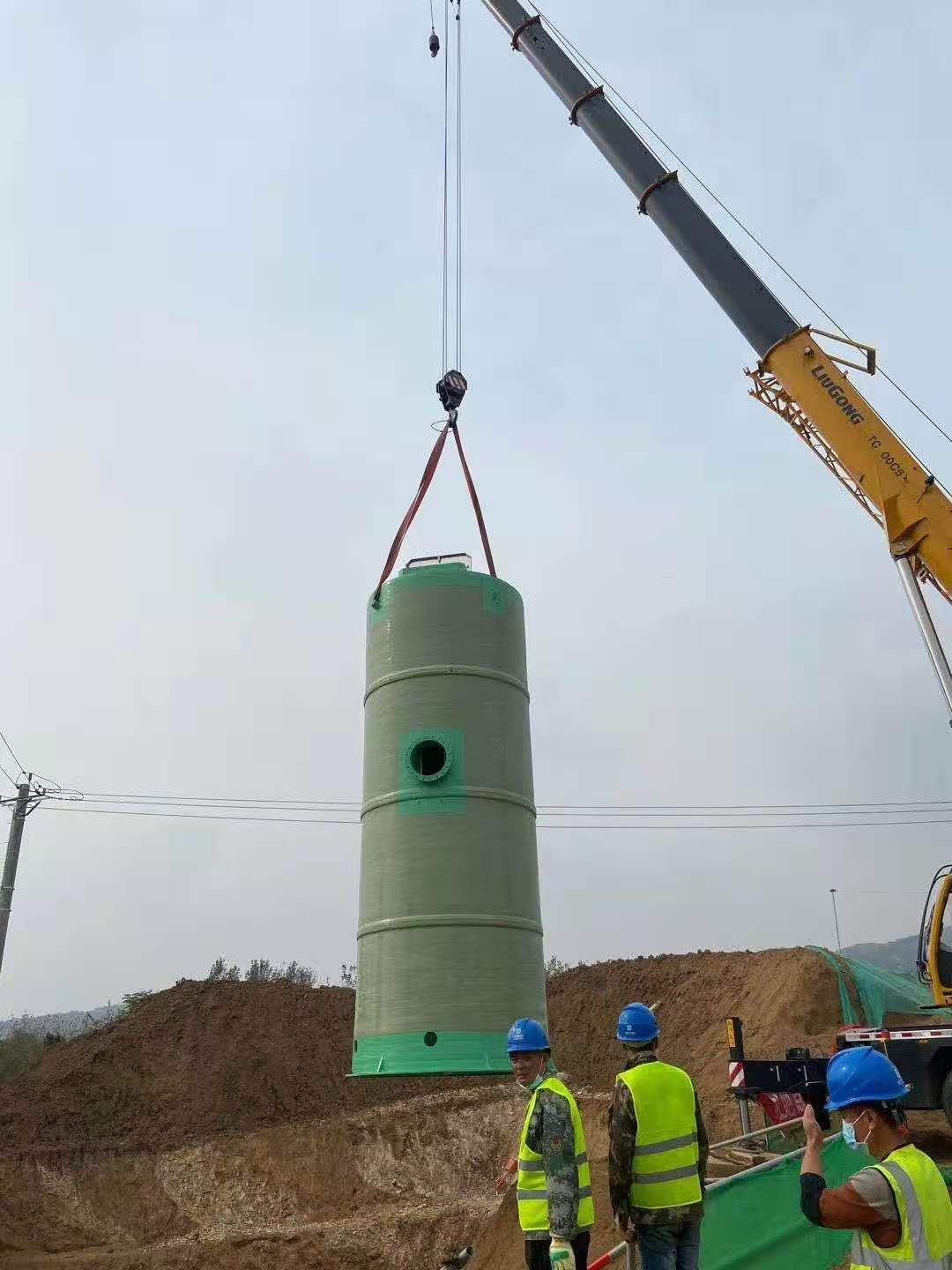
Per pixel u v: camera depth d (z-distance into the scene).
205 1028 35.22
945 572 16.73
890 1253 4.16
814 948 35.25
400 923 13.96
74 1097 31.70
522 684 15.84
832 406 18.08
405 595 15.55
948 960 16.78
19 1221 25.64
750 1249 8.82
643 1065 6.73
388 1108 31.28
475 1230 23.75
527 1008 14.03
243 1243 24.16
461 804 14.38
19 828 31.22
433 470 17.31
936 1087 15.27
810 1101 5.26
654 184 20.58
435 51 26.58
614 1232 12.50
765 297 19.28
